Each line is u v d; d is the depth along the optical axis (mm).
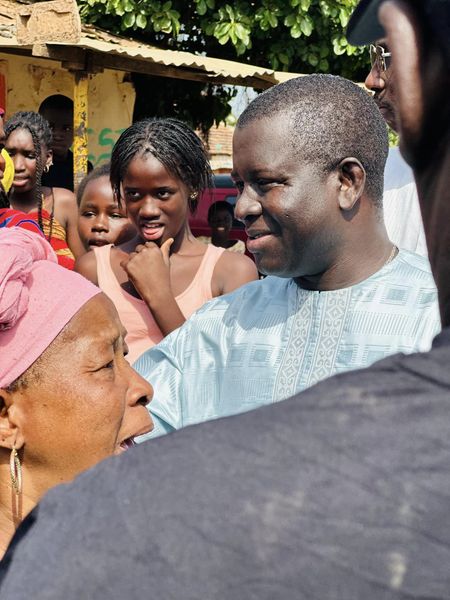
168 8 9703
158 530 741
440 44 803
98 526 765
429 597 692
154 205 3119
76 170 6820
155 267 3010
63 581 754
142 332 3102
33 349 1452
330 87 1741
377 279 1790
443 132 829
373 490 718
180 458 773
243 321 1926
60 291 1484
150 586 730
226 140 15555
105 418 1497
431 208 850
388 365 785
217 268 3152
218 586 717
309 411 770
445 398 750
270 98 1745
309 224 1715
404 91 823
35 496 1510
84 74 6820
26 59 9133
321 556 707
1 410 1478
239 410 1861
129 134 3170
